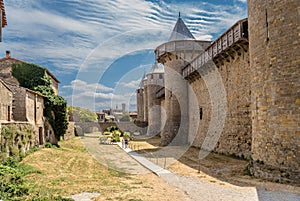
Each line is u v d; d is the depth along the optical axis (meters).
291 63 8.05
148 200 6.66
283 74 8.22
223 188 7.69
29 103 16.95
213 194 7.11
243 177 9.05
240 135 14.03
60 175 9.75
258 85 9.27
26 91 16.47
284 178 7.85
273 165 8.34
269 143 8.57
